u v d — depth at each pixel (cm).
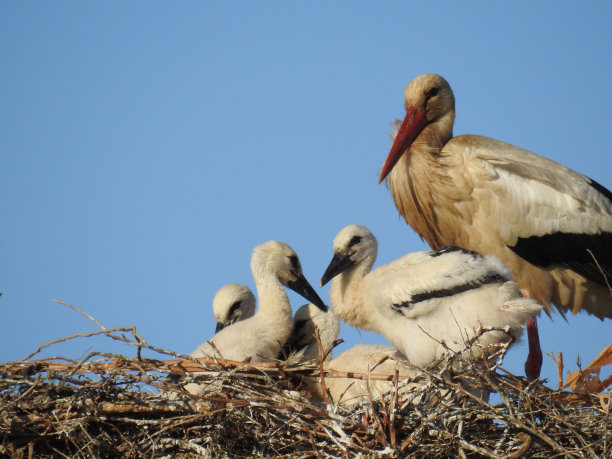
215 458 1173
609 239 1515
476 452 1173
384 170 1546
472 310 1312
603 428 1181
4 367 1216
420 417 1170
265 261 1508
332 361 1416
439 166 1521
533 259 1512
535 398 1199
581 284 1535
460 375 1234
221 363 1270
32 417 1183
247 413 1188
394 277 1369
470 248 1545
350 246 1452
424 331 1274
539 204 1494
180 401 1209
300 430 1181
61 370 1224
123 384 1220
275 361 1387
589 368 1418
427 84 1571
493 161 1498
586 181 1570
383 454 1122
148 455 1187
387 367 1373
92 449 1177
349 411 1195
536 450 1179
